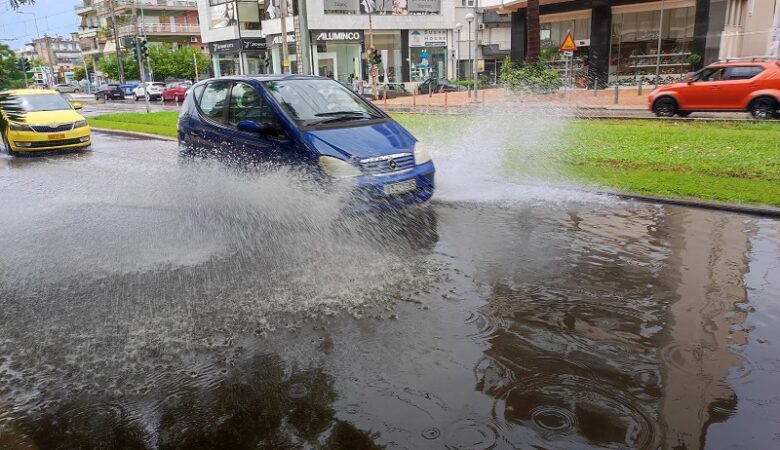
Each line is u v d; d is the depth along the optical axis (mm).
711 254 5230
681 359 3416
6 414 3100
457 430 2812
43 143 13266
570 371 3318
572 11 30859
